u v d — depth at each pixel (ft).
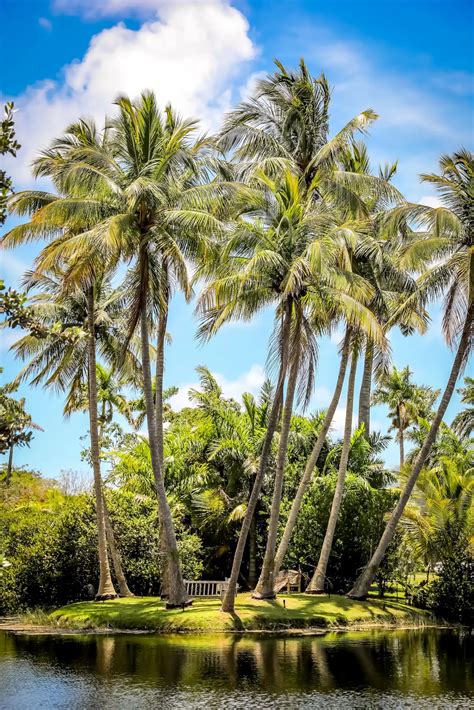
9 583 99.19
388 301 105.70
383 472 117.70
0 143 24.81
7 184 25.80
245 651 66.08
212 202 83.56
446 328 91.35
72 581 101.71
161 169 83.71
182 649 67.05
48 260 81.10
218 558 121.60
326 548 100.42
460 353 89.97
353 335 100.48
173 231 85.15
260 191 87.86
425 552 101.86
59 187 90.63
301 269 77.97
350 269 90.12
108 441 145.07
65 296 91.76
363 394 129.29
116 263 85.87
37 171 93.61
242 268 86.17
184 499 117.50
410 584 111.34
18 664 60.23
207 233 85.46
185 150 84.69
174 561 85.97
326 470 118.52
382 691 51.44
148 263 83.41
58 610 91.91
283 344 84.94
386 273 104.47
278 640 72.84
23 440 27.50
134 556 104.42
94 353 98.22
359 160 110.93
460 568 97.96
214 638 73.72
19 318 27.55
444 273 89.45
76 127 92.73
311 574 110.83
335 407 99.71
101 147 90.63
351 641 73.77
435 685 53.57
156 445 86.63
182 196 83.20
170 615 81.15
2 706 46.83
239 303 86.28
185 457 121.08
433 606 98.12
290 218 84.69
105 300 105.70
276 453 116.06
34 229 91.15
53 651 66.23
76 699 48.52
